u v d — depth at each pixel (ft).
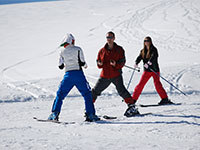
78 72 53.26
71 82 53.21
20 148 29.35
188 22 469.16
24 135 37.99
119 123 49.83
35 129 43.91
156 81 71.41
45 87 109.40
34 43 406.82
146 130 42.52
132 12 633.20
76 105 78.74
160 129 43.01
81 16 648.79
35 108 75.66
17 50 361.71
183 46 316.60
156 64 68.59
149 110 64.80
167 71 138.51
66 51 53.26
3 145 30.86
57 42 404.77
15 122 55.06
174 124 47.01
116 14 634.43
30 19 644.69
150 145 31.63
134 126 46.29
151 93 97.14
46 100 89.56
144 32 428.97
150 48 67.46
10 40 439.63
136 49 312.29
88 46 355.36
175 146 31.12
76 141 33.63
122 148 29.89
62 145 30.94
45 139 34.78
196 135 38.19
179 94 93.97
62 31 497.87
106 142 33.17
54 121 52.65
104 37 414.82
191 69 144.77
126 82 115.03
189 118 51.93
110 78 57.88
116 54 56.90
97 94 59.62
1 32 518.37
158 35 396.78
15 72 238.27
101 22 558.15
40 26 558.56
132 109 58.18
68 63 53.31
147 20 529.45
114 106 75.72
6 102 86.22
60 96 53.62
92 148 29.60
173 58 243.40
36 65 269.03
